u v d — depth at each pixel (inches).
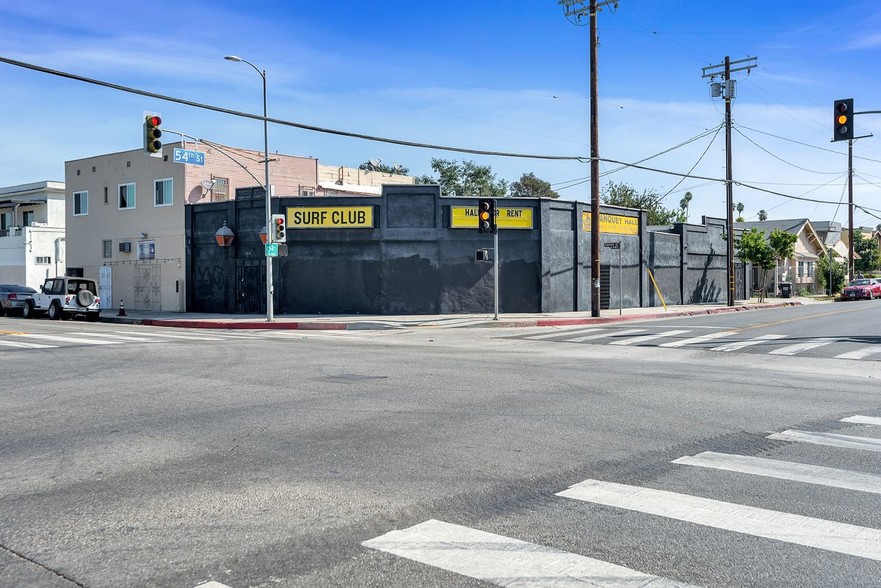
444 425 317.7
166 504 208.1
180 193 1379.2
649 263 1497.3
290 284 1216.2
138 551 172.2
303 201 1206.3
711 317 1160.8
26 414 345.1
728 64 1492.4
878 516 196.1
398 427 313.4
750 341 741.3
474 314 1192.8
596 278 1111.0
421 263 1197.7
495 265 1033.5
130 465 251.8
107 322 1195.9
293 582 154.5
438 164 2357.3
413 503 208.4
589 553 169.9
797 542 177.2
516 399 386.3
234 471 243.3
